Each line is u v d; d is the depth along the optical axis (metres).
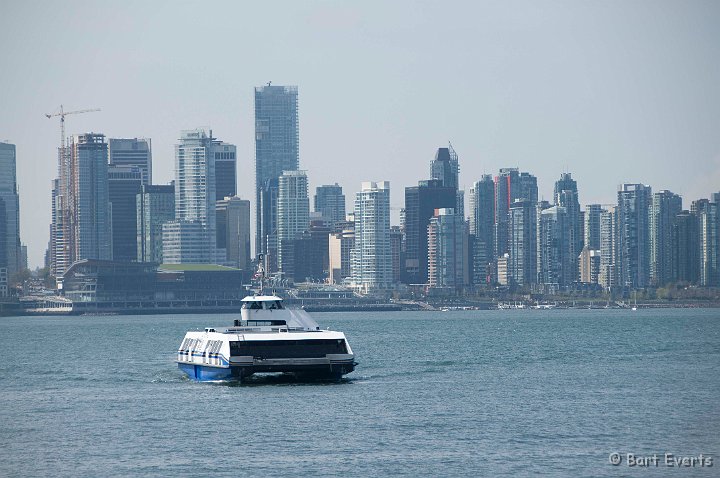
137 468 165.12
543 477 157.75
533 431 190.00
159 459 171.00
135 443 183.38
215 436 187.62
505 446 177.62
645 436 185.25
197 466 165.50
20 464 169.62
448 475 159.00
